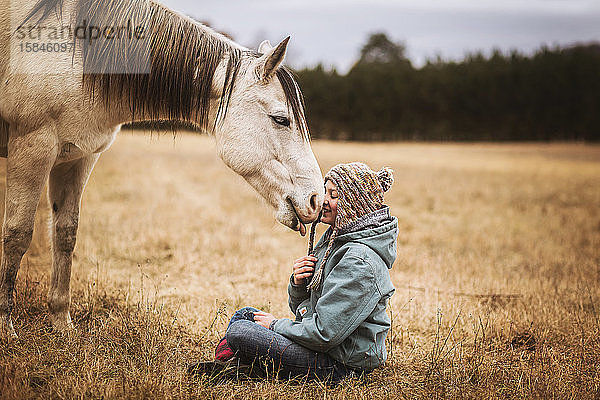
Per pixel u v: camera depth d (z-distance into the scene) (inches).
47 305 165.3
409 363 142.3
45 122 136.1
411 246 315.6
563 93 1815.9
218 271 235.5
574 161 1144.8
